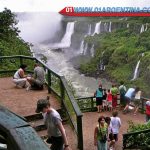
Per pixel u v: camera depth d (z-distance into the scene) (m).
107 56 83.38
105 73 81.00
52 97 9.68
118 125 11.88
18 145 1.32
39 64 11.23
